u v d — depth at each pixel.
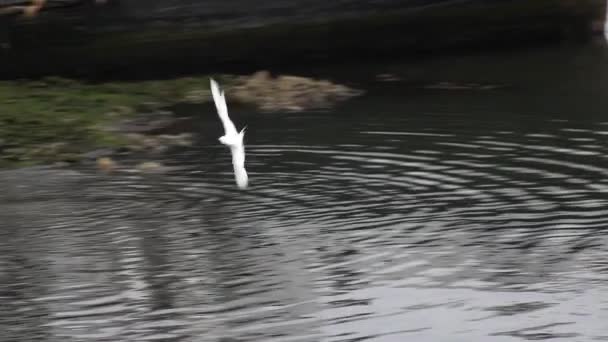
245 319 11.02
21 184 15.90
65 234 13.68
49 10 22.31
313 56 23.91
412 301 11.35
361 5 23.78
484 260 12.38
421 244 12.92
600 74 22.48
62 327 10.97
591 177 15.32
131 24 22.77
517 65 23.78
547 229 13.30
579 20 25.44
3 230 13.87
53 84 22.23
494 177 15.48
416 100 20.89
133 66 23.09
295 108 20.45
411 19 24.19
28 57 22.47
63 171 16.56
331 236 13.26
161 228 13.81
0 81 22.47
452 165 16.16
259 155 17.11
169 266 12.48
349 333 10.65
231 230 13.61
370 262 12.41
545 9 24.98
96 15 22.58
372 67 24.08
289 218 13.99
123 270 12.41
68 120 19.03
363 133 18.33
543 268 12.10
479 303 11.26
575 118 18.94
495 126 18.55
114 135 18.36
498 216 13.80
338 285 11.78
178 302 11.47
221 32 23.16
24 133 18.27
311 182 15.53
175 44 23.05
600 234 13.07
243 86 21.69
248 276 12.09
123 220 14.16
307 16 23.52
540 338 10.44
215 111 20.33
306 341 10.50
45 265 12.64
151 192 15.38
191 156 17.27
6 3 22.19
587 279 11.77
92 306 11.45
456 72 23.33
